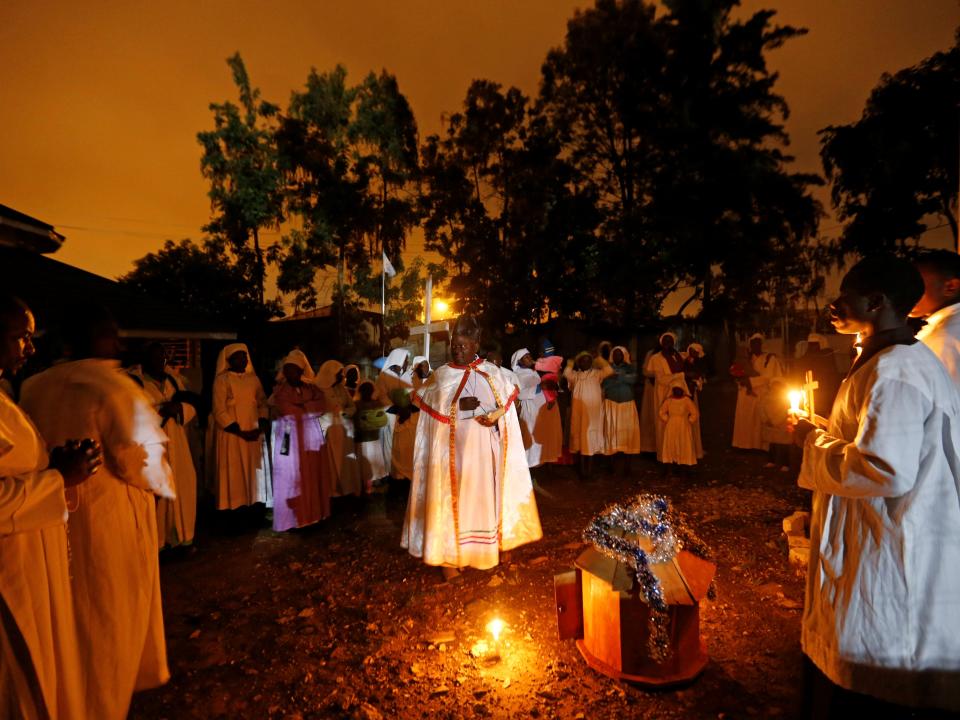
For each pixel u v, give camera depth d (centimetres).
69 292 844
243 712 322
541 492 736
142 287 2425
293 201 2514
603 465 862
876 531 210
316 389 632
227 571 521
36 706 221
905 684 204
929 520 204
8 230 638
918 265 248
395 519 655
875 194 2200
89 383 277
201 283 2431
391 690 336
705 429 1196
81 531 266
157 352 557
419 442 476
